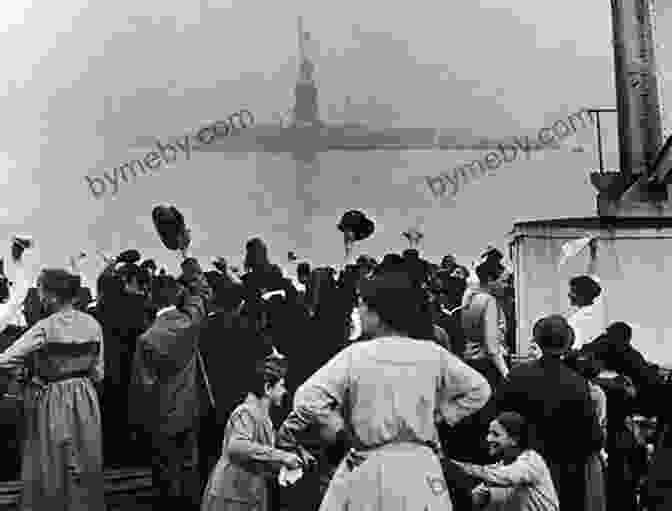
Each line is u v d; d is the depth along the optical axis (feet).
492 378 29.37
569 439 21.49
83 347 25.20
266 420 23.22
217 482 22.82
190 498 27.55
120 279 30.99
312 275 34.88
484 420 25.70
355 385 16.43
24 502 24.76
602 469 23.76
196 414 27.71
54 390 24.90
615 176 44.78
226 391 28.60
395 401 16.31
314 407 16.24
